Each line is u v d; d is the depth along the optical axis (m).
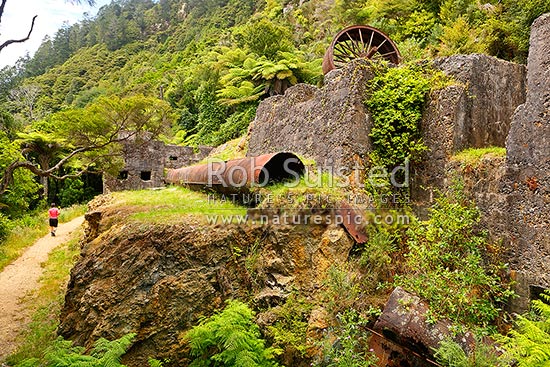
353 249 5.31
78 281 6.03
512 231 4.62
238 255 5.44
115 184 16.83
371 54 8.84
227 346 4.17
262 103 10.11
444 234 4.93
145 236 5.83
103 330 5.21
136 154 17.22
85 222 11.89
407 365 4.39
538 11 9.74
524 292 4.43
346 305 4.73
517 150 4.62
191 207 6.76
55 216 13.50
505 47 10.93
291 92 8.59
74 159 19.53
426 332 4.12
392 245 5.47
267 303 5.09
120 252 5.84
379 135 6.16
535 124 4.44
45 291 8.91
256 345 4.41
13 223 14.07
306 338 4.69
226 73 23.00
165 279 5.41
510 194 4.66
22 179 15.32
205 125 23.47
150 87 41.03
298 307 4.92
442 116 5.68
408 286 4.74
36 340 6.70
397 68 6.38
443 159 5.60
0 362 6.26
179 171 11.05
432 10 14.72
